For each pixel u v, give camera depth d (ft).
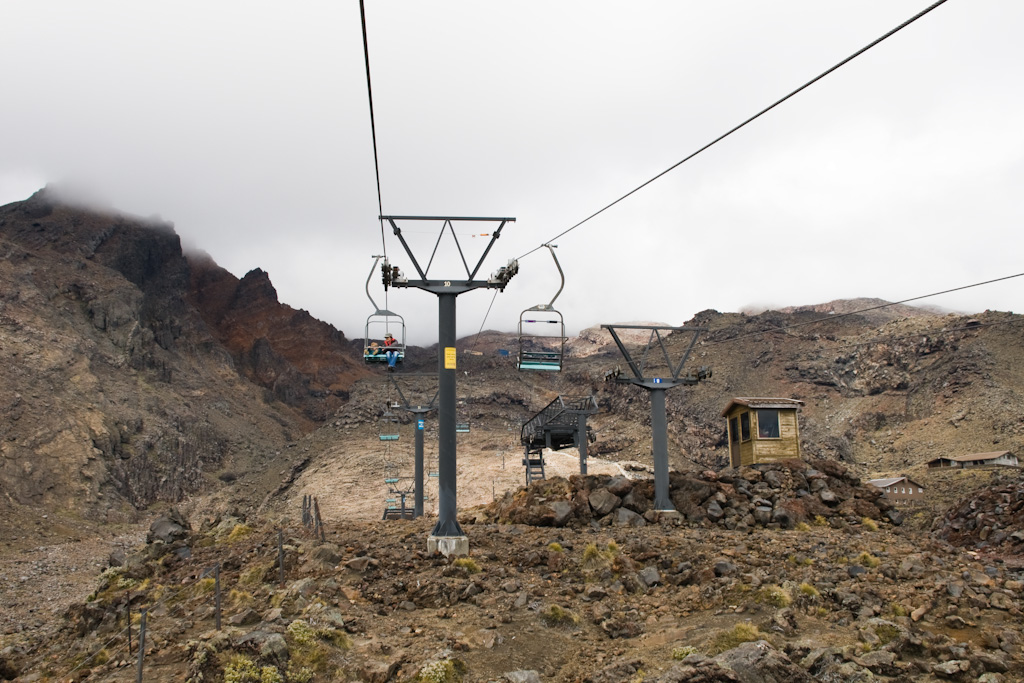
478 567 77.56
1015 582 68.74
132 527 599.98
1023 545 135.03
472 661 58.65
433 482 481.87
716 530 92.58
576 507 95.71
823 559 76.43
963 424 584.40
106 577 92.07
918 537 90.63
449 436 83.97
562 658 60.64
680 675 50.85
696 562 77.92
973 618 61.67
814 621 62.54
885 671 52.60
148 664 56.29
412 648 59.72
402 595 71.31
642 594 73.92
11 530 514.27
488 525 94.22
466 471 499.92
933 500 326.03
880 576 70.59
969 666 52.42
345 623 63.52
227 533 101.91
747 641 58.03
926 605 63.21
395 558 78.48
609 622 65.82
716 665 50.96
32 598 320.50
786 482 103.04
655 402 103.86
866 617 62.49
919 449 575.79
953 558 79.46
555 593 73.46
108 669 57.72
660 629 64.34
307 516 104.83
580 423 174.40
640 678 53.57
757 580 69.72
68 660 72.28
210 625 64.59
